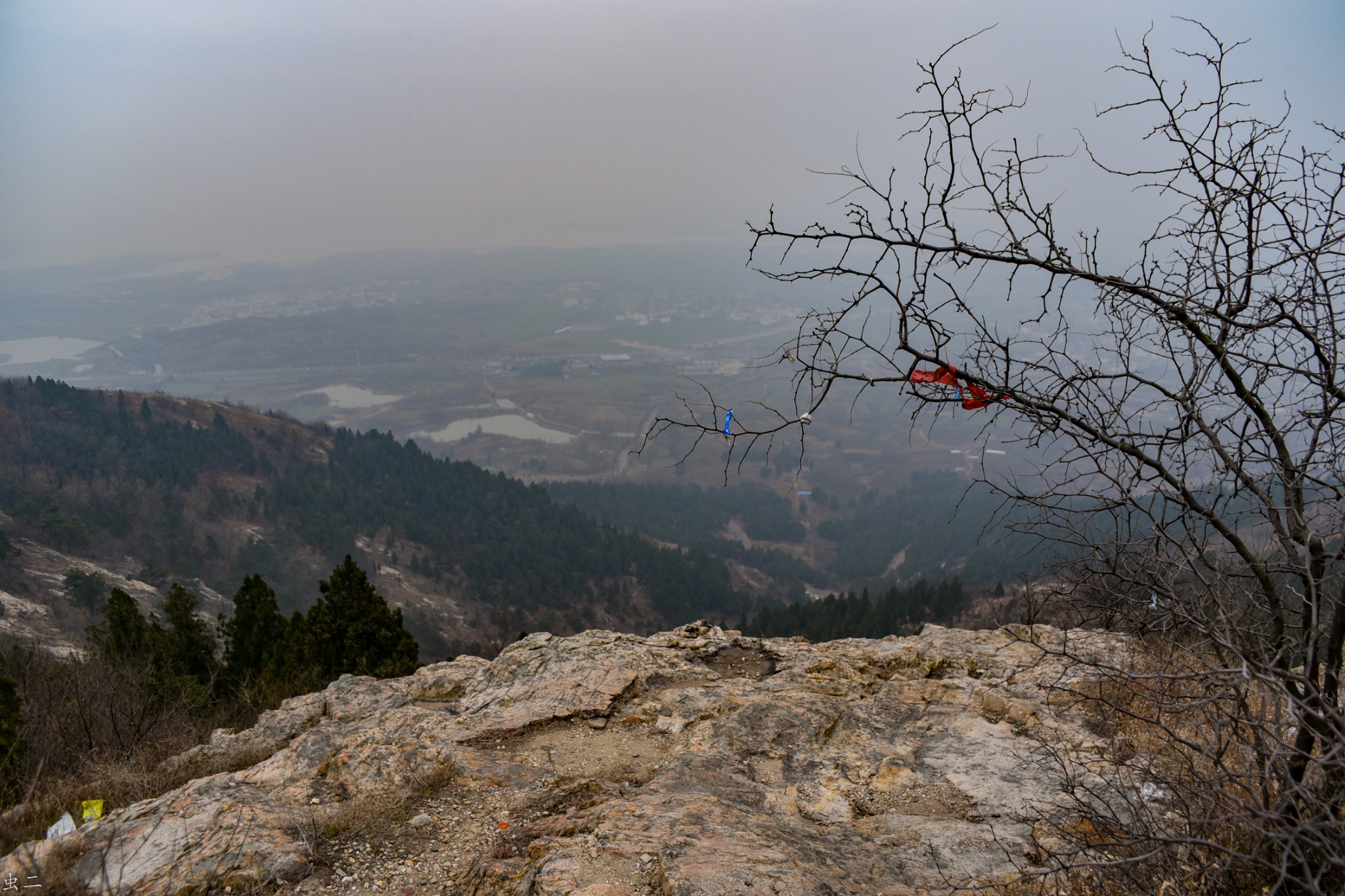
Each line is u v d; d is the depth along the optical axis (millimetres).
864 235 2693
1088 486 2846
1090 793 3557
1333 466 2650
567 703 6734
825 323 2760
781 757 5539
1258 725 2361
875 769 5355
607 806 4695
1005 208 2668
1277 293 2789
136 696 11031
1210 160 2754
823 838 4371
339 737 6297
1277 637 2844
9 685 8836
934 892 3758
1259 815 2207
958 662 7395
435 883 4289
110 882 4180
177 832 4691
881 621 51594
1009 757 5250
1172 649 3244
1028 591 3172
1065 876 3646
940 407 2803
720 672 7977
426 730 6324
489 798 5195
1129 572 2920
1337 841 2279
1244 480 2695
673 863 3809
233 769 6594
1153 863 3047
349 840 4734
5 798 6199
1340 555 2641
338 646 15023
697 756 5488
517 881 3977
